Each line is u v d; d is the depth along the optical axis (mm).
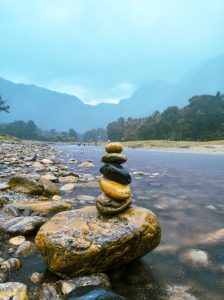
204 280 796
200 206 1600
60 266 759
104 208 916
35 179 1761
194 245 1034
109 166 979
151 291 741
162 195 1890
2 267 820
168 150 8539
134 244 836
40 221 1118
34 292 712
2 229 1084
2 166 3047
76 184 2186
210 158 5332
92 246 770
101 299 598
